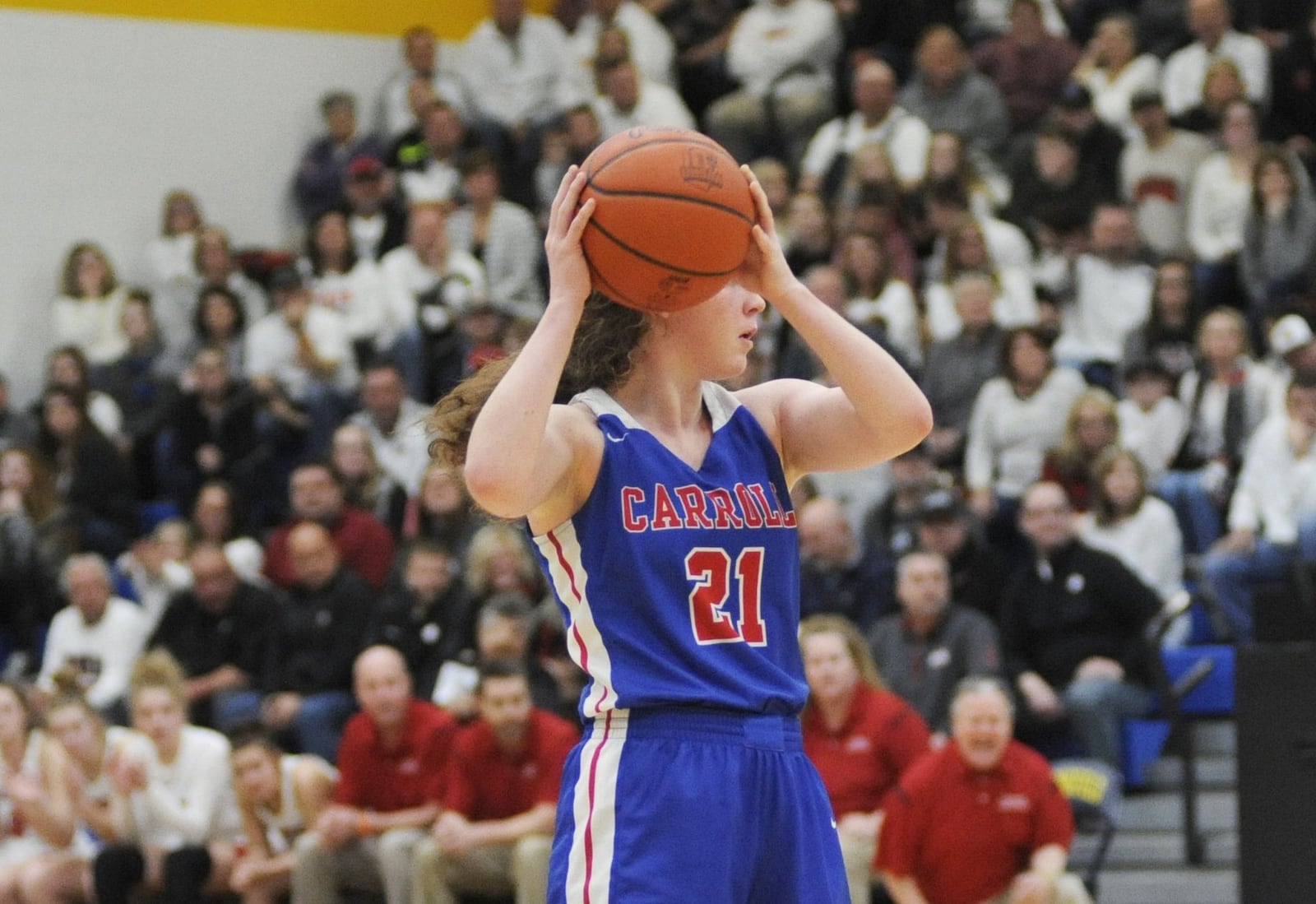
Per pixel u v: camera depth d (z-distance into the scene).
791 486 6.94
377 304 24.91
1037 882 13.13
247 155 28.84
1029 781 13.47
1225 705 17.45
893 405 6.36
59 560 21.92
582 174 6.19
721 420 6.63
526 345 6.09
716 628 6.35
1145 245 22.81
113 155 27.75
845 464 6.69
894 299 21.44
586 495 6.38
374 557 20.16
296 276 24.98
